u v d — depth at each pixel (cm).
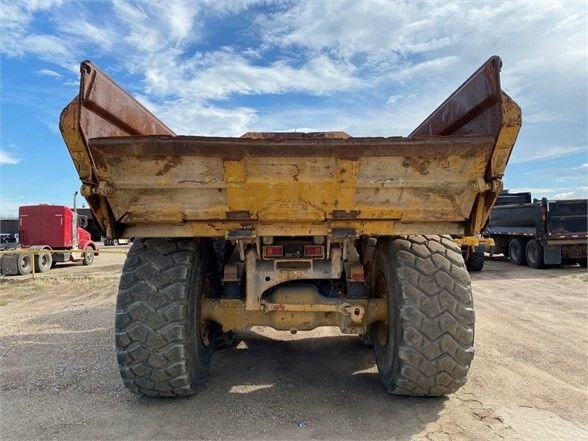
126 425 283
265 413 298
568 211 1238
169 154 252
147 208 275
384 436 266
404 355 291
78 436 270
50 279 1161
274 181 262
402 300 295
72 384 357
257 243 297
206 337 362
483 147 254
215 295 379
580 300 728
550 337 491
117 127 320
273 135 394
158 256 308
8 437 269
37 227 1620
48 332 541
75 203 1730
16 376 378
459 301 295
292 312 326
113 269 1574
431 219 285
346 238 289
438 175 265
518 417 291
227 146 248
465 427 277
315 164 256
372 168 260
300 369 388
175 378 298
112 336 516
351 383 353
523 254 1367
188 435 269
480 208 280
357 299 325
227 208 275
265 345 467
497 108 258
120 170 259
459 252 317
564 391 336
